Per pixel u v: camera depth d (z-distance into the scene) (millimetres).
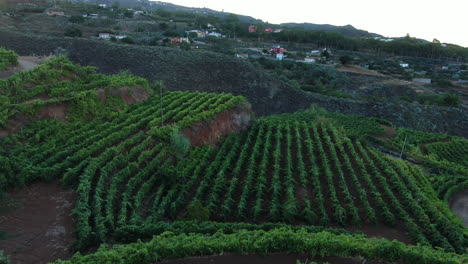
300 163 28922
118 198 19781
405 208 24641
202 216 19922
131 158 24062
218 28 164875
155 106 33562
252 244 14344
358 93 92750
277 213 21344
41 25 100000
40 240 15258
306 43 165000
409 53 158500
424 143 50688
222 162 29094
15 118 23688
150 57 64625
